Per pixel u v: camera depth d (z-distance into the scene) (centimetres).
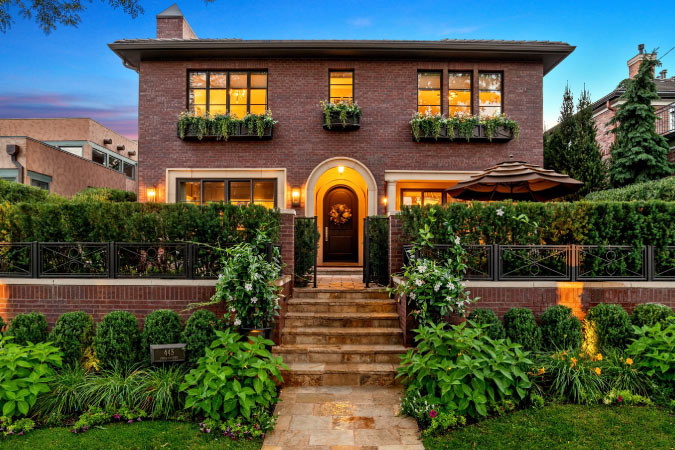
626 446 327
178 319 493
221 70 1070
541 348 507
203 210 545
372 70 1065
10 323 513
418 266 484
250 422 373
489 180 666
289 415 405
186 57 1059
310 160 1050
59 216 550
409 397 417
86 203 549
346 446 345
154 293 534
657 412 382
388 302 597
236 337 432
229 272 465
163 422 379
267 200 1066
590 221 551
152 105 1052
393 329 552
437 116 1031
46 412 388
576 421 367
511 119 1060
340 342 539
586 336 521
